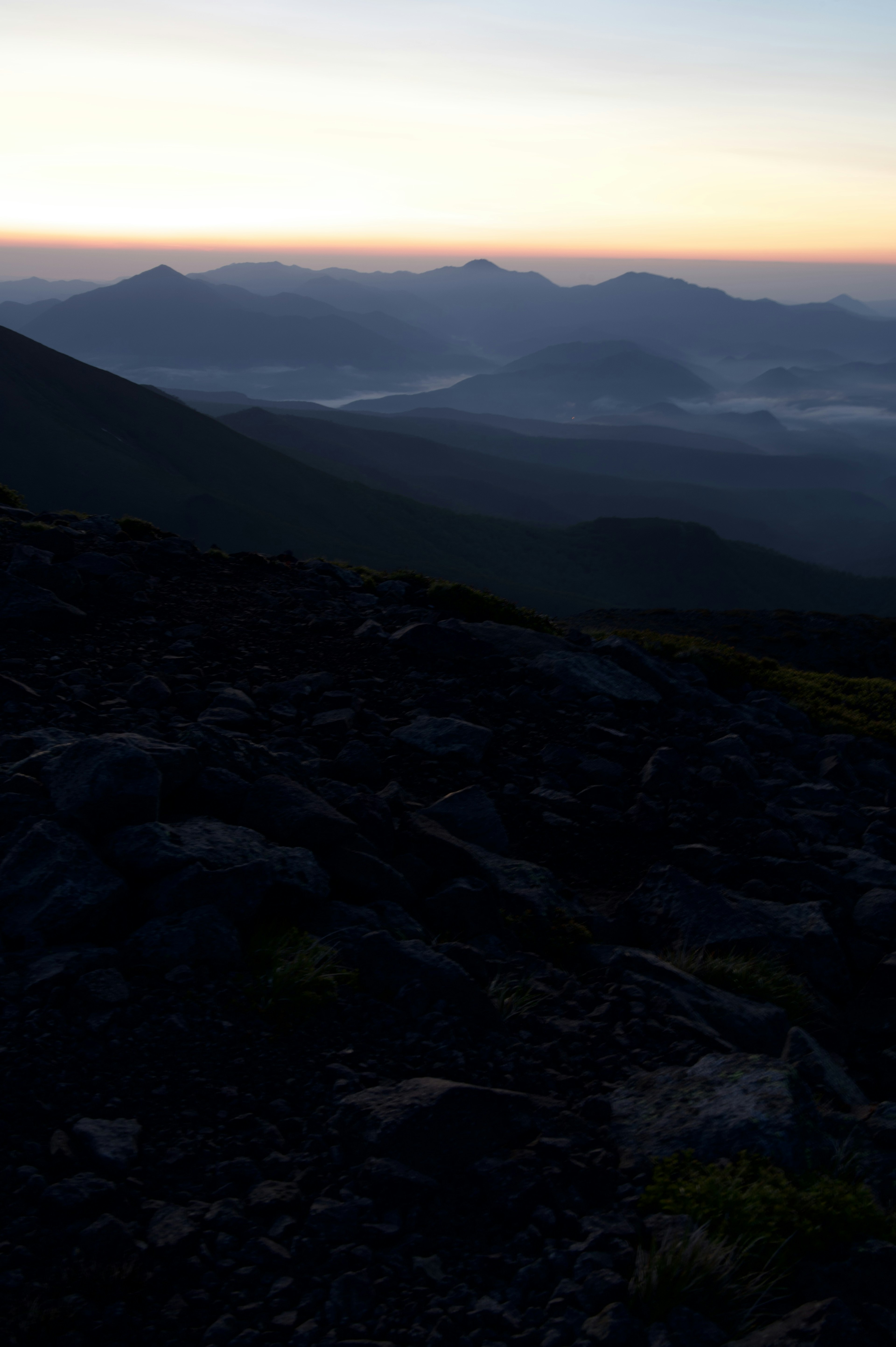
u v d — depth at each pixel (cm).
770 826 1564
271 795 1053
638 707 2033
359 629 2019
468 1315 525
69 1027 711
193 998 772
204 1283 525
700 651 2812
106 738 984
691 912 1184
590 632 3167
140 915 855
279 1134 654
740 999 1016
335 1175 627
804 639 5562
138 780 924
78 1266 516
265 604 2089
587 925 1135
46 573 1780
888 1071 1002
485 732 1566
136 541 2356
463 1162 650
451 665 1942
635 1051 866
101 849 888
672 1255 566
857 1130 784
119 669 1531
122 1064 690
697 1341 523
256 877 891
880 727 2542
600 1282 555
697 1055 855
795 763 2047
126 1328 489
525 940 1073
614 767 1652
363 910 959
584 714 1888
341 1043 776
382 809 1185
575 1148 692
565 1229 610
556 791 1522
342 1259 554
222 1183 604
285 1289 527
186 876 860
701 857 1398
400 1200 609
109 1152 596
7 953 774
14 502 2702
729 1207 625
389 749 1478
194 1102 672
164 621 1841
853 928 1304
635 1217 627
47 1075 663
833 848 1541
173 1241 541
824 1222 625
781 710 2450
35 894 809
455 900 1049
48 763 1005
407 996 845
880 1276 589
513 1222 606
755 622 6016
